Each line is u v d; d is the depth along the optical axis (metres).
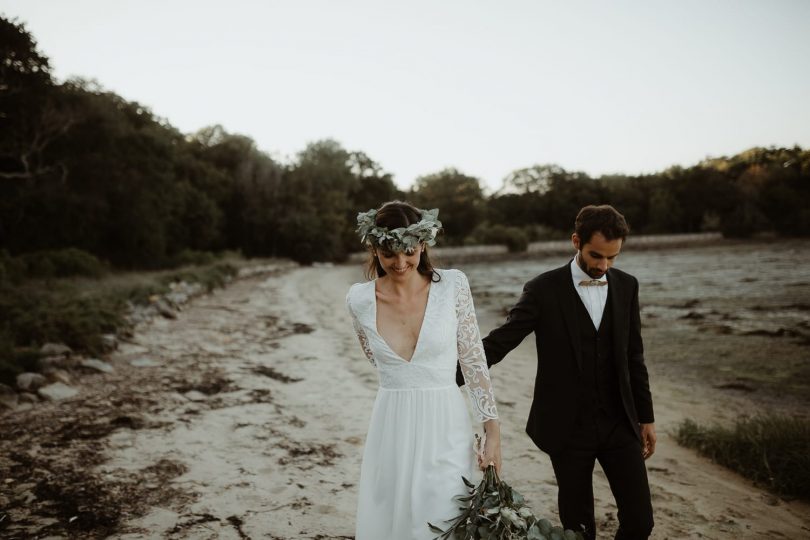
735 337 9.81
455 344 2.03
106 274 20.70
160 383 6.11
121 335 8.30
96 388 5.77
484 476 1.89
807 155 48.44
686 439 4.51
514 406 5.68
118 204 27.09
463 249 62.59
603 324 2.19
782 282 20.02
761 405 5.85
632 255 52.56
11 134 23.19
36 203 23.25
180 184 35.69
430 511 1.88
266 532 2.99
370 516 2.01
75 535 2.92
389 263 1.94
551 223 82.25
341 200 55.66
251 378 6.53
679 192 78.56
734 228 69.69
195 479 3.67
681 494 3.57
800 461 3.67
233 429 4.69
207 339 9.05
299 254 47.31
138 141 28.39
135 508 3.24
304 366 7.28
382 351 1.99
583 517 2.17
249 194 46.62
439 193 78.31
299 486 3.59
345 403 5.54
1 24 21.44
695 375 7.22
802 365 7.62
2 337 6.51
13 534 2.91
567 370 2.20
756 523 3.18
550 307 2.25
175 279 17.94
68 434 4.42
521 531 1.75
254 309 13.69
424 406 1.96
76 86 26.11
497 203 84.94
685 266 32.38
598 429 2.17
